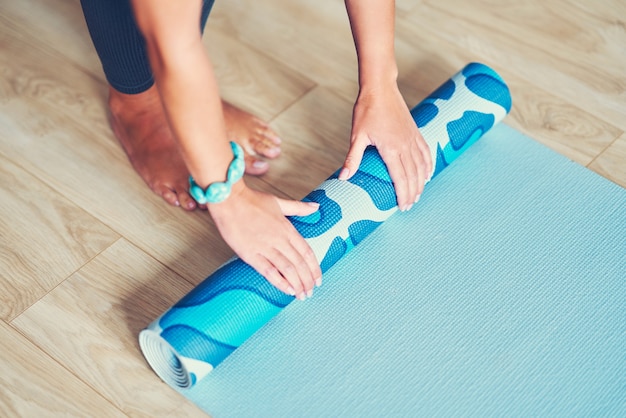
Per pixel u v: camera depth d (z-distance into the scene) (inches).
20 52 63.2
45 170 55.5
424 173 49.6
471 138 53.4
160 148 55.0
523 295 47.8
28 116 58.7
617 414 42.8
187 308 43.1
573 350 45.3
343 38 65.7
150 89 54.7
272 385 44.3
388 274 49.0
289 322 46.9
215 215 42.2
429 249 50.2
